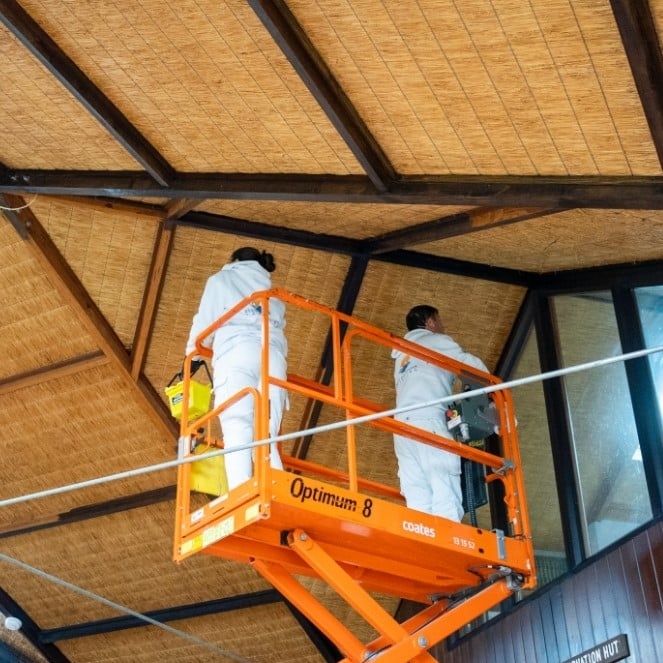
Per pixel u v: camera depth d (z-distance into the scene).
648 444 7.39
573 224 7.11
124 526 9.93
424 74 5.37
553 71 5.09
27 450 9.46
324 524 6.02
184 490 6.36
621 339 7.84
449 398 4.65
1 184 7.32
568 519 7.84
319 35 5.32
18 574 10.63
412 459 7.00
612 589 7.27
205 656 10.88
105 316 8.44
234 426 6.27
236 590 10.19
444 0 4.86
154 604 10.56
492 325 8.82
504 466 6.88
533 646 7.88
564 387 8.29
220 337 6.54
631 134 5.33
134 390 8.71
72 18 5.62
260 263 7.05
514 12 4.81
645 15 4.65
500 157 5.86
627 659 6.98
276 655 10.62
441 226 7.48
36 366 8.80
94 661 11.33
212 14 5.38
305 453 9.05
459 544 6.35
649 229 7.05
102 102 6.25
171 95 6.10
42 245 7.90
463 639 8.72
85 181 7.20
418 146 5.97
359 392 8.80
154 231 7.96
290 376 6.93
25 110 6.59
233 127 6.26
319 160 6.39
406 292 8.48
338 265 8.27
